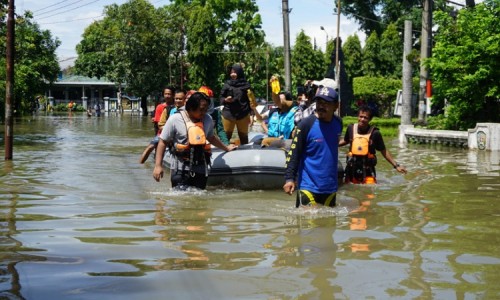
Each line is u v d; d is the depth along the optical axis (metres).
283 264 3.92
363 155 8.45
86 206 6.30
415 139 19.08
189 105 7.52
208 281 3.53
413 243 4.57
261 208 6.25
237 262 3.96
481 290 3.39
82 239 4.66
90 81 72.00
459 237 4.78
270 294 3.30
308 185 6.05
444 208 6.27
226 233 4.90
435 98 19.66
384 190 7.77
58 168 10.20
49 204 6.42
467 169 10.40
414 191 7.65
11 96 11.80
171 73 51.12
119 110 59.56
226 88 9.96
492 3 18.14
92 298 3.22
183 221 5.46
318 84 8.16
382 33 52.50
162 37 49.72
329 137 6.03
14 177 8.88
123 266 3.85
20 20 22.50
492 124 15.30
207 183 8.11
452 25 18.66
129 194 7.24
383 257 4.11
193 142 7.49
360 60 49.34
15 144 16.47
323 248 4.38
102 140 18.50
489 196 7.17
